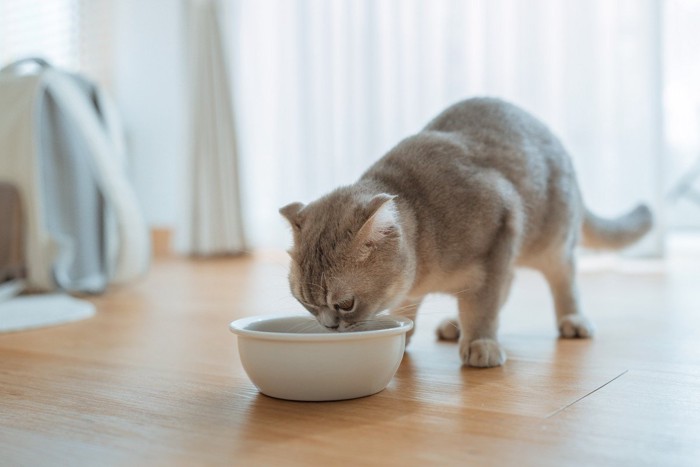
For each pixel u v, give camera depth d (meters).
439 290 1.83
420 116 4.29
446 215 1.75
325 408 1.39
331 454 1.13
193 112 5.10
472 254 1.79
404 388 1.54
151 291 3.35
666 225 3.98
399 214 1.66
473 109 2.04
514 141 1.96
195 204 5.15
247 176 5.15
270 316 1.64
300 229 1.68
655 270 3.65
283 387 1.42
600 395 1.46
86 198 3.43
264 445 1.18
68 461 1.13
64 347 2.08
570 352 1.89
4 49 6.21
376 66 4.45
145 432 1.27
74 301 2.95
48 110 3.29
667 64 4.00
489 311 1.81
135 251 3.32
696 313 2.45
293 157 4.97
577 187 2.21
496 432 1.23
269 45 5.07
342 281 1.56
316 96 4.79
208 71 5.05
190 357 1.92
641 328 2.21
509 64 4.08
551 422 1.28
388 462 1.09
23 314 2.62
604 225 2.48
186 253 5.16
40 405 1.46
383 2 4.46
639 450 1.13
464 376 1.64
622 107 3.93
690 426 1.25
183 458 1.13
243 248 5.10
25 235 3.11
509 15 4.07
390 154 1.90
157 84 5.60
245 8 5.10
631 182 3.96
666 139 3.91
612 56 3.93
